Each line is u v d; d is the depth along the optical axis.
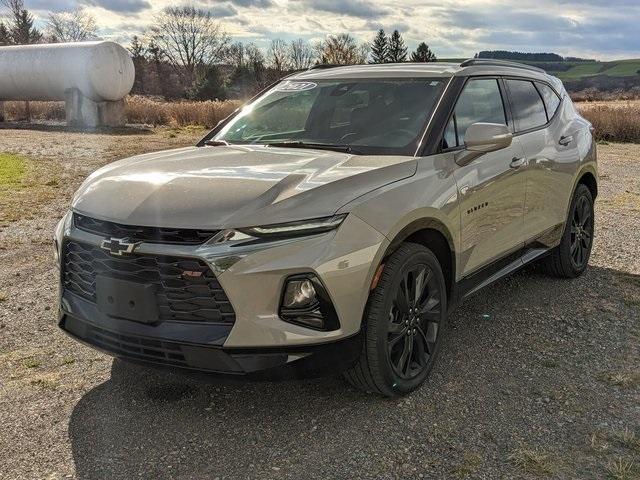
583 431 3.12
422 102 4.04
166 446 3.05
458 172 3.79
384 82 4.34
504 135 3.73
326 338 3.00
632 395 3.49
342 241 3.02
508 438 3.08
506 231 4.37
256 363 2.93
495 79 4.61
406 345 3.46
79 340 3.38
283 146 4.05
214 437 3.13
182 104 28.56
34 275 5.84
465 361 3.96
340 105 4.27
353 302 3.06
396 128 3.91
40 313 4.85
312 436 3.13
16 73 25.33
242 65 68.44
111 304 3.15
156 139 20.31
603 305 4.94
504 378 3.72
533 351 4.10
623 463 2.84
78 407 3.42
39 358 4.04
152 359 3.10
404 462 2.89
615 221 8.00
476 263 4.05
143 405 3.44
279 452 2.99
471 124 4.03
